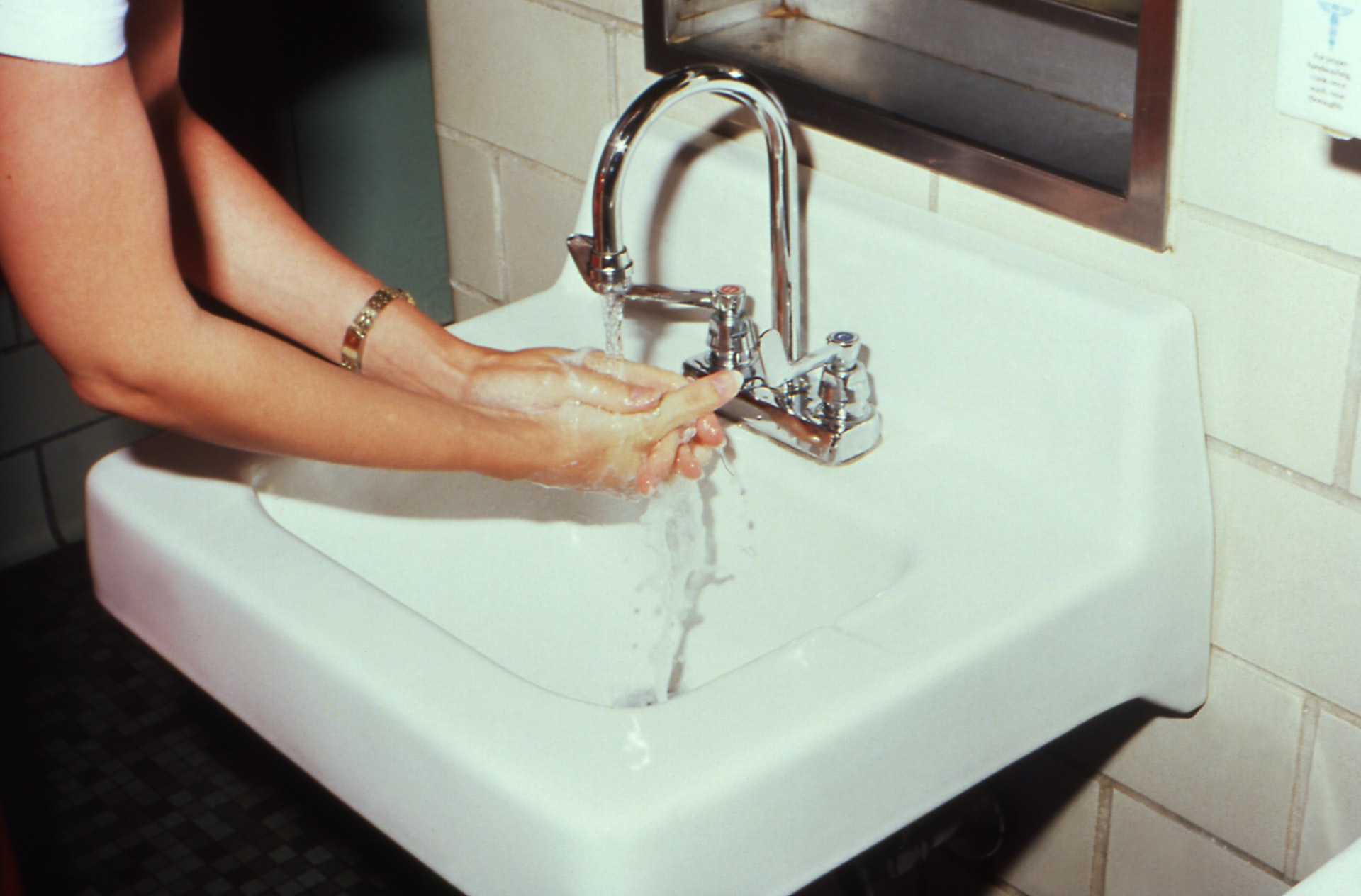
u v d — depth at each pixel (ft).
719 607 3.29
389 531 3.23
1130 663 2.91
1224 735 3.21
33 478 5.13
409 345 2.94
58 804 4.46
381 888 4.22
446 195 4.70
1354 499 2.75
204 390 2.33
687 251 3.53
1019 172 2.93
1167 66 2.64
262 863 4.30
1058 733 2.81
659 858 2.16
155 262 2.24
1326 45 2.32
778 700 2.36
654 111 2.64
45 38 2.01
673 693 3.29
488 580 3.33
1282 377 2.75
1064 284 2.87
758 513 3.14
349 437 2.45
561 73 4.00
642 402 2.75
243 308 3.02
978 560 2.75
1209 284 2.78
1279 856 3.21
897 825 2.53
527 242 4.43
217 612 2.71
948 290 3.02
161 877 4.24
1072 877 3.75
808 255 3.29
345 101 4.43
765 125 2.80
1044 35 3.04
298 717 2.62
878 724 2.38
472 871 2.36
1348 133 2.34
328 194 4.53
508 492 3.35
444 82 4.45
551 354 2.92
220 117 4.37
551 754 2.24
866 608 2.62
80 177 2.11
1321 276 2.62
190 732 4.73
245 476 3.00
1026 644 2.60
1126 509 2.81
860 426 3.04
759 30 3.59
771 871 2.34
